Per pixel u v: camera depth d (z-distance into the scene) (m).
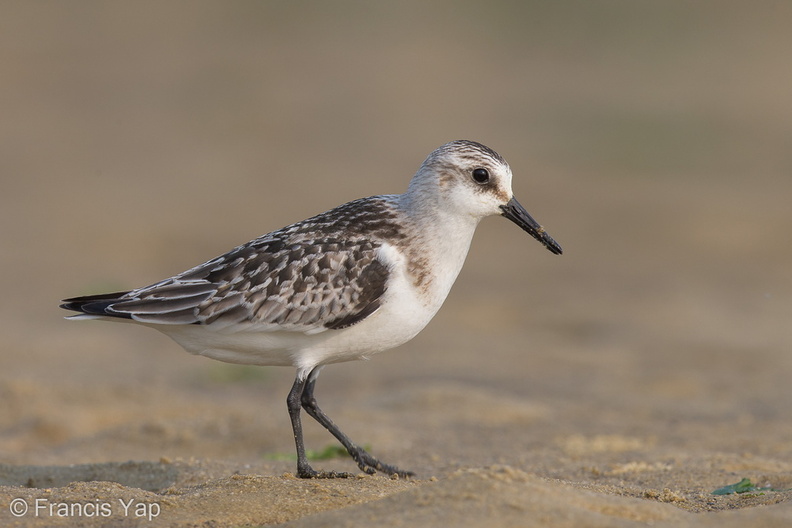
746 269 20.61
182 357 15.32
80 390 12.76
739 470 8.97
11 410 12.09
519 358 15.19
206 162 28.31
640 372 14.41
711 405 12.67
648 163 28.36
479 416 12.04
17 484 8.90
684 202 24.95
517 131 31.22
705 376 14.15
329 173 27.22
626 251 21.81
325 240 8.20
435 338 16.34
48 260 20.14
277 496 7.23
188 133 31.03
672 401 12.92
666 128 31.17
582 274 20.27
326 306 8.04
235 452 10.72
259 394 13.48
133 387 13.09
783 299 18.67
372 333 8.20
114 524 6.73
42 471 9.10
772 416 11.98
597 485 8.07
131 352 15.34
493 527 5.82
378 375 14.31
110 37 40.19
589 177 27.09
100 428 11.80
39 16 41.78
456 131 31.28
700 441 10.84
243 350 8.33
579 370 14.56
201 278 8.24
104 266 19.83
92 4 43.50
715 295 18.89
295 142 30.23
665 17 41.75
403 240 8.28
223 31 41.28
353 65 37.84
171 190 25.64
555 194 25.56
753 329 16.73
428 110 33.31
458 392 12.80
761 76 35.91
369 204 8.48
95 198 24.81
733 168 27.91
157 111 33.06
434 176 8.43
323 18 42.88
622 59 38.53
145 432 11.20
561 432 11.33
